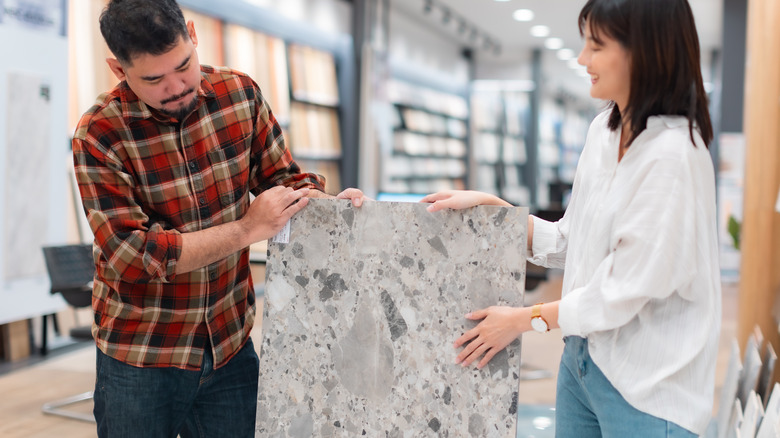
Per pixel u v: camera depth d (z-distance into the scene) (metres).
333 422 1.62
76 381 4.58
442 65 13.32
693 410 1.31
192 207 1.67
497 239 1.51
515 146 14.27
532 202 13.93
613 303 1.31
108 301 1.66
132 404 1.64
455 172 14.06
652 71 1.31
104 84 5.76
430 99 12.98
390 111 11.52
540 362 5.05
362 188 9.90
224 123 1.71
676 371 1.32
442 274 1.54
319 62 9.20
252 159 1.85
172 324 1.66
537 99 14.09
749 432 1.94
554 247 1.67
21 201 4.87
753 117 3.49
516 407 1.49
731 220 5.15
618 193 1.36
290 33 8.68
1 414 3.93
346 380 1.61
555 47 13.58
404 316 1.57
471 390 1.52
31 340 5.21
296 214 1.64
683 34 1.30
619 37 1.33
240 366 1.83
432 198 1.60
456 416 1.53
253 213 1.61
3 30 4.68
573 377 1.51
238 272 1.80
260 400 1.66
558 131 16.75
